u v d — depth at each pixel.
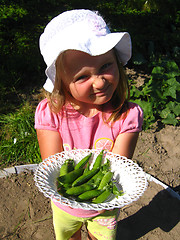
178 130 1.06
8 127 0.98
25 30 1.52
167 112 1.11
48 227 0.72
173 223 0.73
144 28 1.60
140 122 0.52
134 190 0.41
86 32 0.40
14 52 1.33
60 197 0.38
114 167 0.46
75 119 0.51
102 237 0.52
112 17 1.71
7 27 1.52
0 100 1.10
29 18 1.63
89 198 0.41
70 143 0.52
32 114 1.02
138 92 1.13
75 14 0.42
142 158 0.93
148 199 0.79
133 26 1.61
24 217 0.74
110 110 0.51
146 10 1.84
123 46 0.46
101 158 0.46
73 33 0.40
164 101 1.13
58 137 0.52
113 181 0.43
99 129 0.51
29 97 1.15
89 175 0.44
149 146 0.98
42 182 0.40
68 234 0.54
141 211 0.76
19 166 0.85
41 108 0.52
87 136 0.51
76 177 0.44
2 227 0.71
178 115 1.14
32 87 1.21
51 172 0.44
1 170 0.84
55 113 0.50
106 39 0.40
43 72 1.29
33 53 1.33
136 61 1.38
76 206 0.38
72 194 0.41
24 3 1.79
